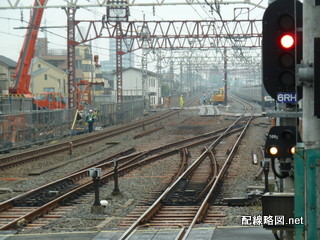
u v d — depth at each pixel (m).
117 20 57.72
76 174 27.05
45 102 64.88
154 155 38.16
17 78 54.56
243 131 53.28
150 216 17.97
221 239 14.23
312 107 7.29
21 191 24.09
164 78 164.25
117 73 74.62
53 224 17.33
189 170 28.47
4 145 39.81
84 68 142.75
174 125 66.25
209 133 52.81
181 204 20.42
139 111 82.75
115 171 22.64
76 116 55.47
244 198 20.23
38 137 46.12
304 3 7.39
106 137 51.03
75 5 42.69
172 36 65.69
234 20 62.25
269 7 8.63
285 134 9.27
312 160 7.15
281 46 8.61
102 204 19.80
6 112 48.16
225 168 29.80
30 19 53.25
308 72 7.19
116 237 15.19
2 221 17.97
